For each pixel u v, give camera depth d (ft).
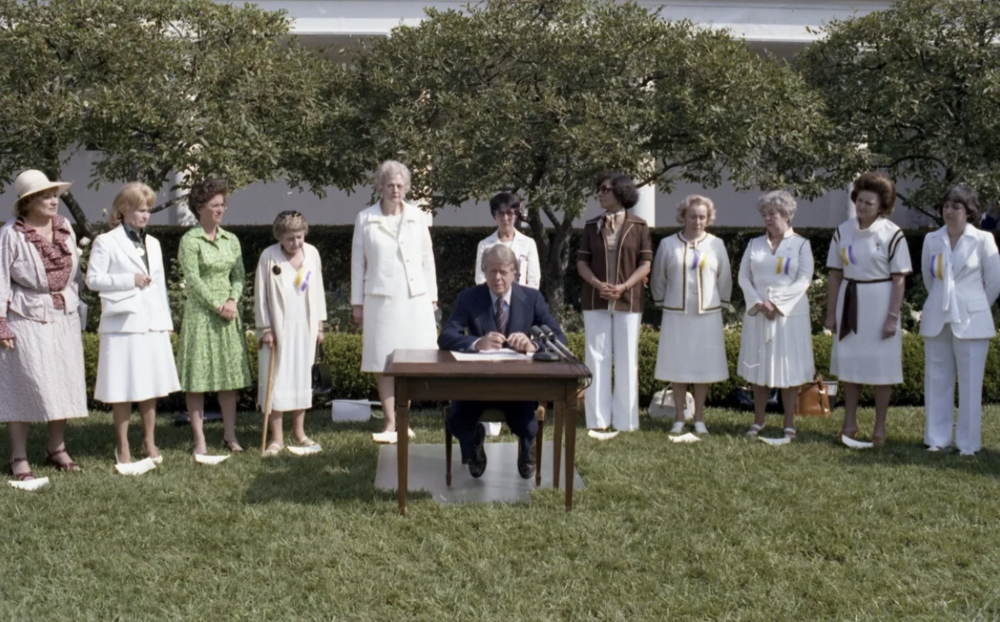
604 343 25.05
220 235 22.91
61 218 20.62
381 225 24.07
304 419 26.91
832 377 29.30
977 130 33.32
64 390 20.17
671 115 30.45
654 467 21.12
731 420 26.84
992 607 14.12
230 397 23.22
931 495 19.22
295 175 35.99
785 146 31.27
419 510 17.99
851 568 15.47
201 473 20.68
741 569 15.39
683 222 25.75
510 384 17.54
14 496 18.72
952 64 33.88
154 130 30.19
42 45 28.73
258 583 14.84
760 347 24.23
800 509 18.22
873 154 34.60
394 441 23.82
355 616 13.76
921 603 14.23
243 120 30.45
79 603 14.14
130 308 20.75
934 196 33.68
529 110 30.45
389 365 17.71
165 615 13.79
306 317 23.15
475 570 15.26
